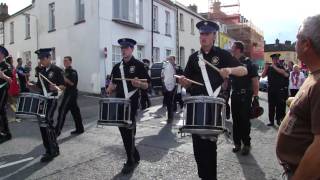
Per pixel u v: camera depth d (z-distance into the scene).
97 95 19.97
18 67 15.60
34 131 9.91
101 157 7.16
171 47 28.56
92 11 20.52
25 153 7.57
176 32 29.38
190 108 4.27
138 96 6.33
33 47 26.83
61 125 9.18
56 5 23.83
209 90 4.50
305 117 2.27
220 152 7.54
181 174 6.08
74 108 9.45
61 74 7.36
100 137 9.06
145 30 24.61
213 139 4.32
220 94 4.52
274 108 10.74
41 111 6.68
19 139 8.91
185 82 4.58
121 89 6.33
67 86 9.21
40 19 25.67
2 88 8.64
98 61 20.31
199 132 4.17
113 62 21.33
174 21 29.17
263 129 10.19
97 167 6.50
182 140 8.69
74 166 6.57
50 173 6.19
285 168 2.46
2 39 32.62
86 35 21.03
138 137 9.09
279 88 10.54
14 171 6.34
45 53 7.32
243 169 6.35
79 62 21.66
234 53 7.38
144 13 24.41
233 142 8.09
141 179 5.85
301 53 2.33
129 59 6.31
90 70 20.84
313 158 2.04
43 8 25.23
